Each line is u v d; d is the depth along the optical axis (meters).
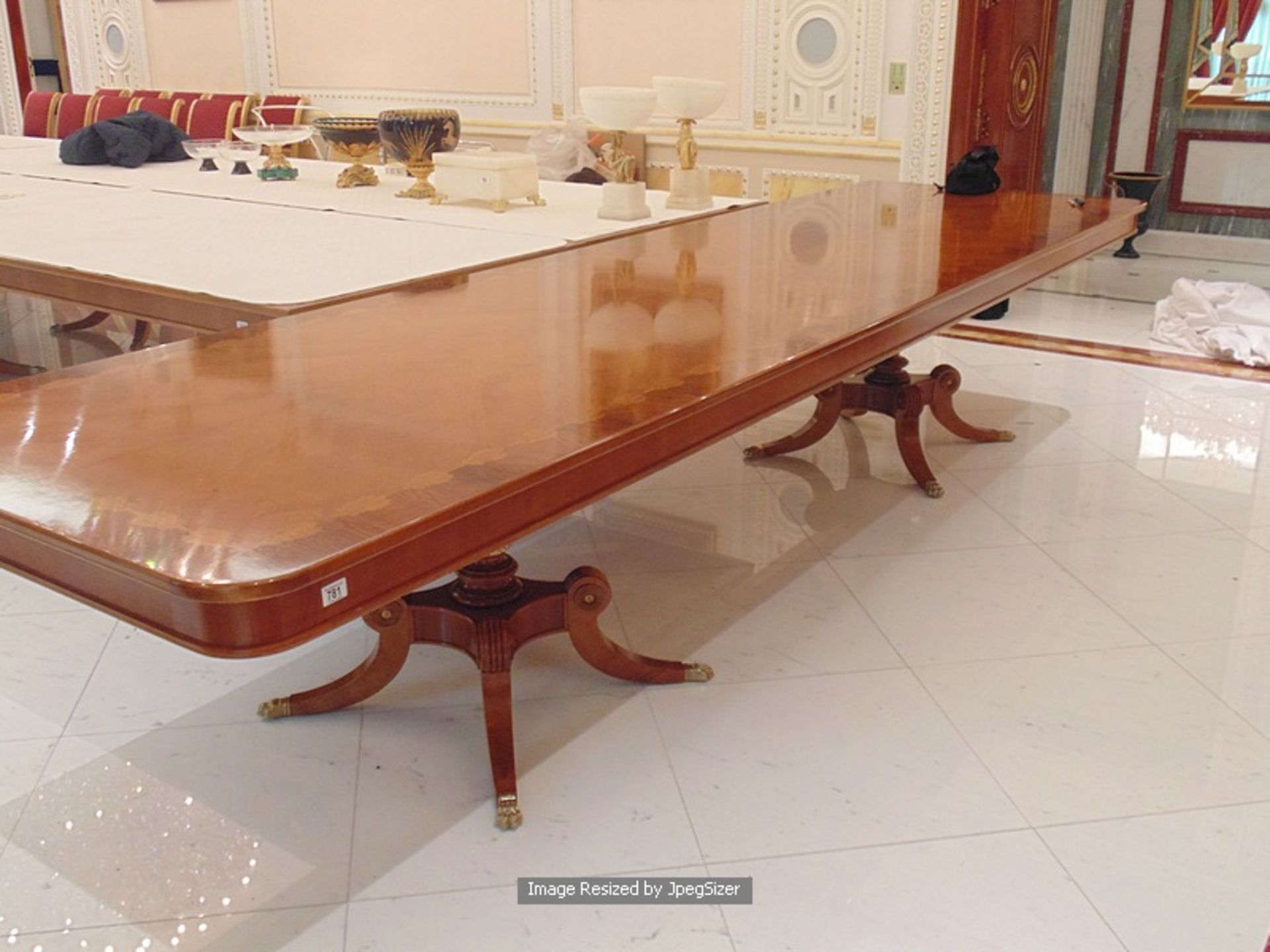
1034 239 2.82
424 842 1.98
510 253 2.65
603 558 3.04
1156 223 7.37
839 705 2.36
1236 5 6.79
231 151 3.91
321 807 2.08
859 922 1.78
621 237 2.91
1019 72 5.38
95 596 1.23
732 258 2.62
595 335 1.95
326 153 5.14
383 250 2.67
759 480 3.57
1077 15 6.67
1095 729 2.26
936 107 5.01
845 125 5.36
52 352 4.70
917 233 2.95
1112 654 2.54
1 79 8.09
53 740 2.28
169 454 1.42
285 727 2.33
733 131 5.67
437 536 1.28
